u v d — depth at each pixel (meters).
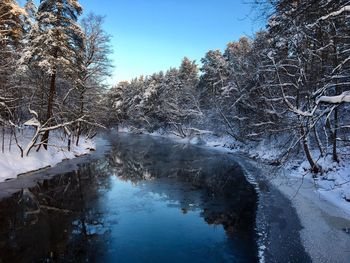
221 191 19.16
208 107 55.75
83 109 31.73
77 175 22.52
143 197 17.64
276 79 20.89
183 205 16.23
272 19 7.22
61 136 32.16
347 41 10.64
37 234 12.16
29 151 23.73
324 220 13.35
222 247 11.26
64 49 23.28
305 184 19.25
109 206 15.88
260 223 13.55
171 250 11.02
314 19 7.43
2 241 11.47
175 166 28.06
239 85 37.06
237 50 46.56
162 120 75.19
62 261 10.08
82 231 12.59
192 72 73.88
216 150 41.19
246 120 36.50
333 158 20.30
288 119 21.27
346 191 15.97
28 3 26.34
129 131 87.44
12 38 26.36
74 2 23.47
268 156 29.55
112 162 28.98
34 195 17.16
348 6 6.41
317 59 14.72
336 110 18.56
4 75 21.62
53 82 24.50
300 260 10.08
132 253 10.77
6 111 22.62
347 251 10.54
